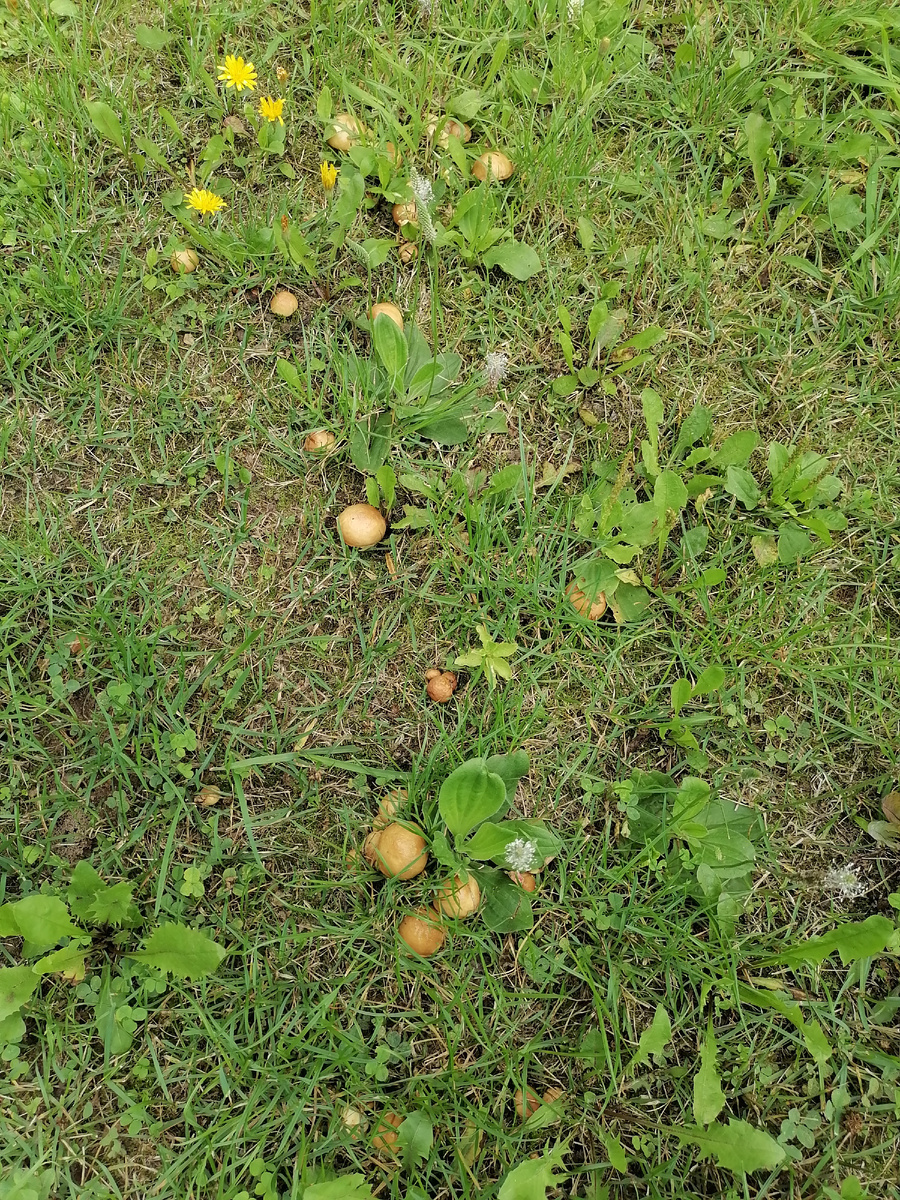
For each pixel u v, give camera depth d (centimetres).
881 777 65
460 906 57
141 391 69
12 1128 54
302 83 79
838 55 82
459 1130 55
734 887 61
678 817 60
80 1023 56
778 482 68
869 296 77
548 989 59
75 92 75
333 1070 55
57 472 67
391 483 64
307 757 62
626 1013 58
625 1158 53
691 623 67
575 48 79
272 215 75
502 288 75
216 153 73
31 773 61
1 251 71
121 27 78
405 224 73
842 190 79
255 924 59
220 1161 54
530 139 76
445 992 58
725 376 74
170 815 60
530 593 66
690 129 80
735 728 66
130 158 74
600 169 79
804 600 69
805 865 64
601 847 62
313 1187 48
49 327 69
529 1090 56
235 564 67
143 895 59
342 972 58
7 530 66
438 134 75
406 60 80
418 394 69
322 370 71
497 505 68
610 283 72
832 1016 59
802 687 67
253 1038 56
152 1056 55
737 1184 56
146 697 63
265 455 69
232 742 62
